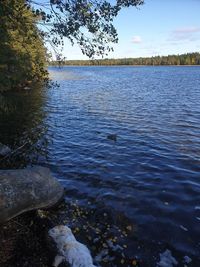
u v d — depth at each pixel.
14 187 8.06
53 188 9.23
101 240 7.83
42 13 9.41
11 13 11.02
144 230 8.29
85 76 90.25
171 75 96.06
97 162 13.66
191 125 21.02
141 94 40.59
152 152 15.02
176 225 8.53
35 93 38.91
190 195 10.33
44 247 7.12
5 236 7.32
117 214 9.09
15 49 22.48
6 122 21.75
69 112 26.38
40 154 14.72
